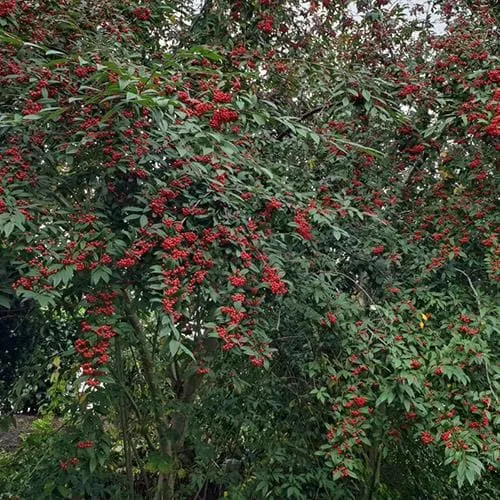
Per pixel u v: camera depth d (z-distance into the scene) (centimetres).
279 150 435
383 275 427
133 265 302
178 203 321
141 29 420
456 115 393
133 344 393
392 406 391
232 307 308
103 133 291
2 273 292
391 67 448
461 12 463
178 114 265
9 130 302
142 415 448
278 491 403
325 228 407
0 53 318
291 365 440
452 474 334
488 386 372
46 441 447
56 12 354
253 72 404
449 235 404
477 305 399
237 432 466
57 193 309
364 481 429
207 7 468
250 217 339
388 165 446
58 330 443
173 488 440
